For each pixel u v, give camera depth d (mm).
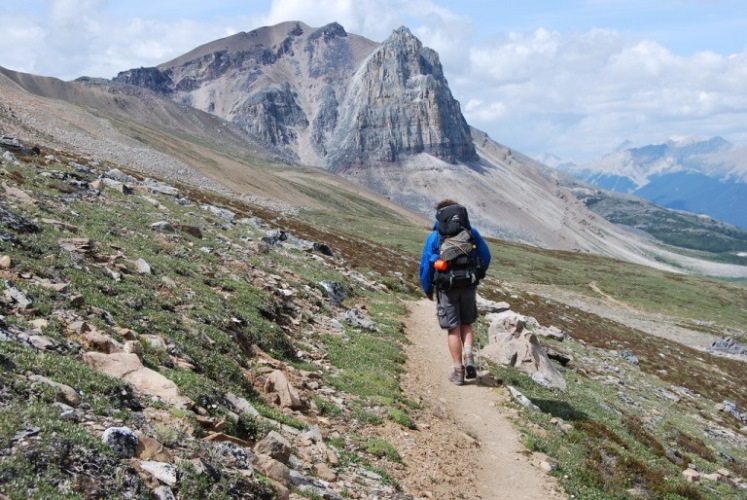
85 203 23250
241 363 12242
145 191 37688
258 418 9266
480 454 11555
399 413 12328
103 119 188250
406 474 9586
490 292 71062
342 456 9367
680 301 138875
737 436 31422
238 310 15578
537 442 12766
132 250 17219
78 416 6379
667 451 19281
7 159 27141
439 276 13227
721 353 98062
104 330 10078
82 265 13305
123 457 5863
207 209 40594
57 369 7258
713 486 17125
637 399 30750
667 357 62438
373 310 27016
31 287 10516
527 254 168375
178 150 195250
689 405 38156
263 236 35031
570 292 130125
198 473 6113
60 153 51812
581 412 18016
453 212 13156
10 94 154250
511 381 18688
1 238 12656
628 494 12062
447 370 17969
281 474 7305
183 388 8828
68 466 5305
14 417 5621
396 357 17906
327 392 12633
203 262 20391
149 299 12984
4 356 6891
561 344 42062
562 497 10383
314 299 22578
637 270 173250
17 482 4809
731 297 148875
